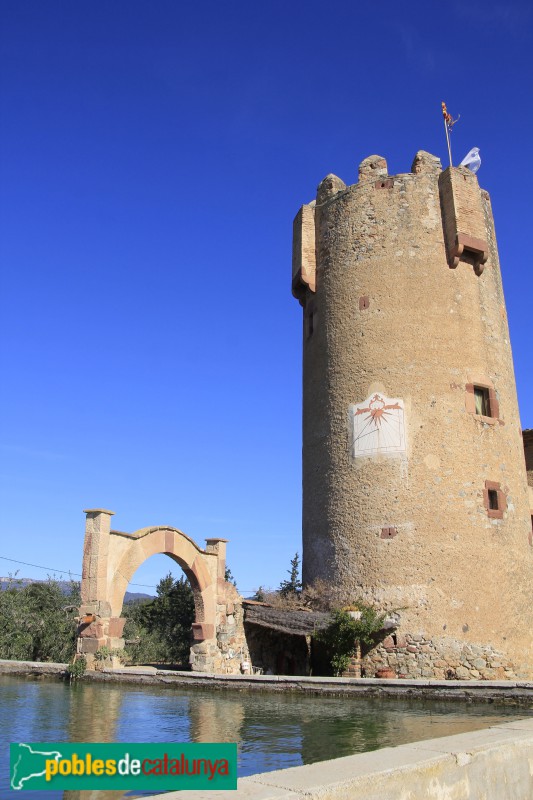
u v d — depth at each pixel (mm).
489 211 25547
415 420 21688
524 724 6414
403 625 19984
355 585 21016
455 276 23375
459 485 21094
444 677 19359
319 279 25375
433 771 4715
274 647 24188
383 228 23984
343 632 20188
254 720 11625
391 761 4680
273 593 24016
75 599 35375
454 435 21562
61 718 11453
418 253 23422
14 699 14055
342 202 25234
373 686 15102
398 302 22984
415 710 13086
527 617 20891
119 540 19266
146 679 17156
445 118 26062
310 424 24328
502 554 20969
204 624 21172
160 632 31906
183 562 21125
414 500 20938
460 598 20031
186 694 15570
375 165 25109
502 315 24641
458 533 20594
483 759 5191
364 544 21203
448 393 21953
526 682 13906
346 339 23531
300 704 13977
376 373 22531
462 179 23984
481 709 13312
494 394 22828
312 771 4367
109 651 18078
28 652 27453
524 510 22375
